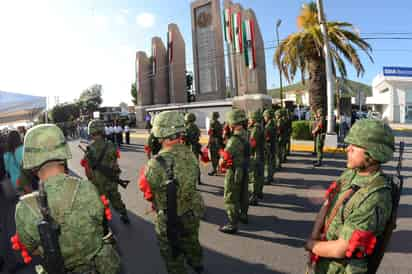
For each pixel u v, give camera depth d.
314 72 14.60
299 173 8.20
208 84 26.73
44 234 1.46
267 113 7.13
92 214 1.62
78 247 1.56
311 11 14.89
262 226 4.65
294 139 14.91
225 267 3.49
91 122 4.58
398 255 3.64
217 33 25.91
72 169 10.48
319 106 14.59
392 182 1.54
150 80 32.38
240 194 4.41
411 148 12.14
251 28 21.45
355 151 1.54
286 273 3.34
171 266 2.61
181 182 2.55
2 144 4.74
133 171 9.65
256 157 5.51
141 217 5.25
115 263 1.71
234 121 4.20
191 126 7.28
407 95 35.16
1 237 3.73
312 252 1.70
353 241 1.43
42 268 1.66
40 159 1.58
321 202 5.72
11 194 4.30
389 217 1.48
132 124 34.62
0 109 6.93
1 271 3.60
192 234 2.75
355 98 15.62
